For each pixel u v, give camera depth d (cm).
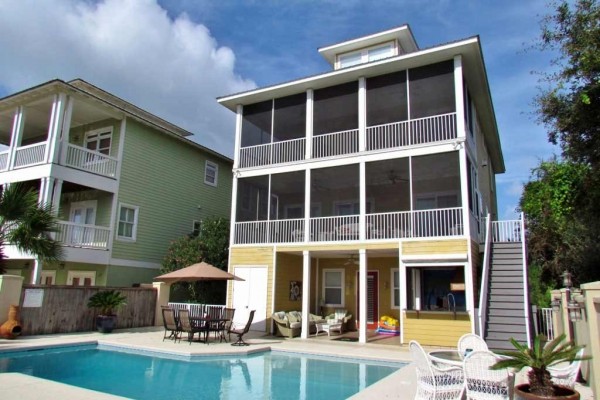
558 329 1067
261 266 1608
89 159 1770
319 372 948
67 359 1016
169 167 2088
